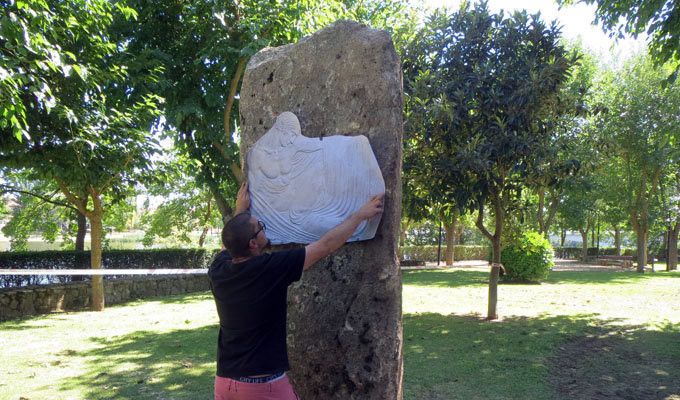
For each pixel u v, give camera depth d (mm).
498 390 5254
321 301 3529
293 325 3594
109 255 13805
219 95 11859
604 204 27531
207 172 13188
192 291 14867
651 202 23547
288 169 3689
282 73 3924
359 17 15211
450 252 27641
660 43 8219
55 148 9156
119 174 10164
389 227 3422
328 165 3529
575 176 8766
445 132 8305
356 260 3461
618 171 23047
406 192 8805
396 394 3400
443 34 8883
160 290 13859
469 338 7699
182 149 13047
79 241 14391
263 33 10945
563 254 38250
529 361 6348
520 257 16047
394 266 3438
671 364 6262
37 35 6215
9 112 5973
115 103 10422
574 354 6773
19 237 15664
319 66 3766
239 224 2768
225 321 2729
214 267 2889
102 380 5609
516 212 9594
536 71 8055
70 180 9562
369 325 3400
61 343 7543
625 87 21359
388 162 3443
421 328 8531
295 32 10859
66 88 8797
